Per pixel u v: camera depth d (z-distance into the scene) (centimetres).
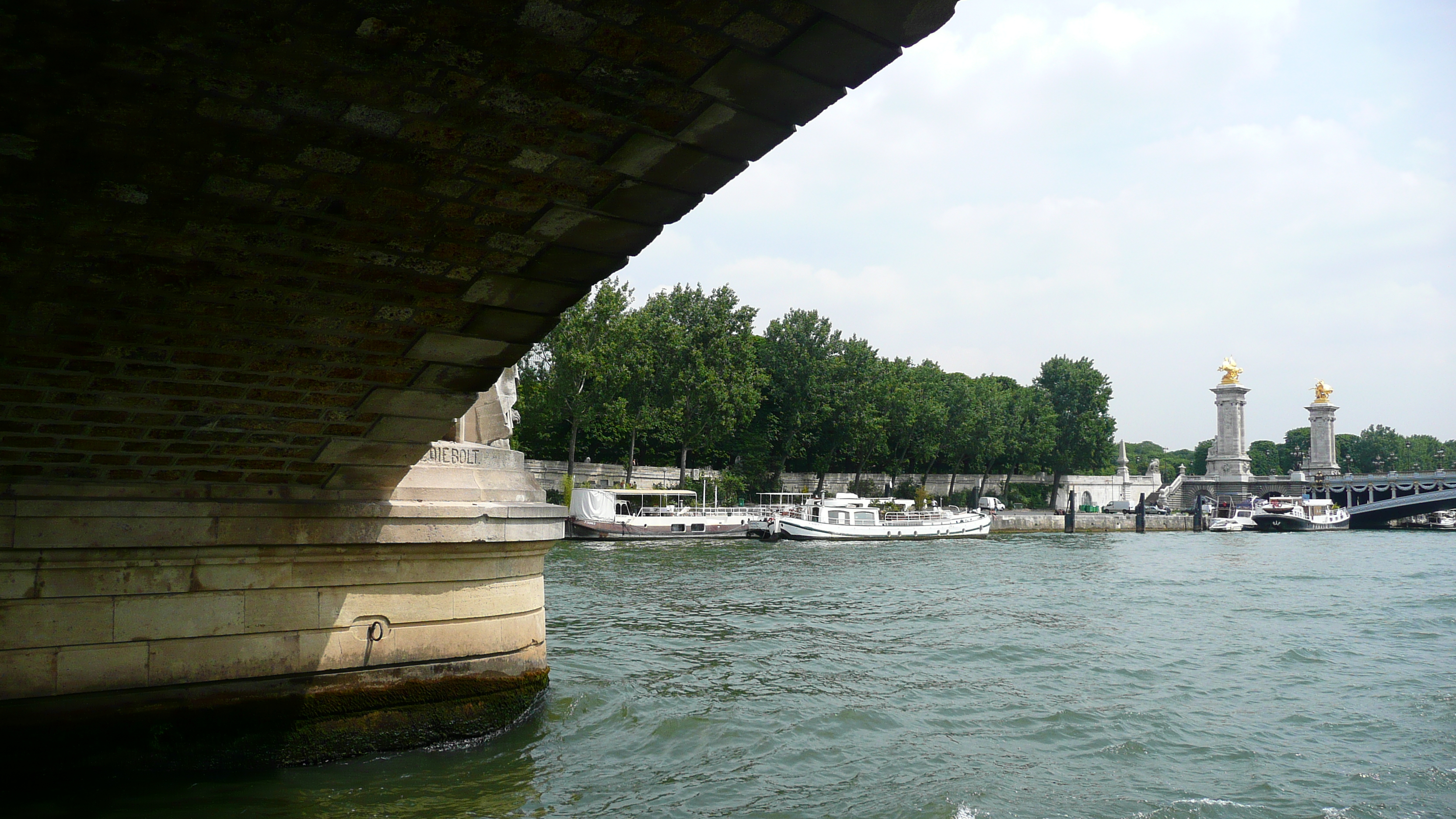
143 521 917
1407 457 14812
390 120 525
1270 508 8788
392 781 989
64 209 562
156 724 928
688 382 6794
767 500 8050
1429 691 1606
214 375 781
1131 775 1124
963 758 1172
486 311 747
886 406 8381
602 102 526
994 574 3756
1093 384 10419
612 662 1648
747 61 495
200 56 462
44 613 884
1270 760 1196
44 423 809
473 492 1167
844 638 2055
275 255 640
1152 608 2728
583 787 1012
